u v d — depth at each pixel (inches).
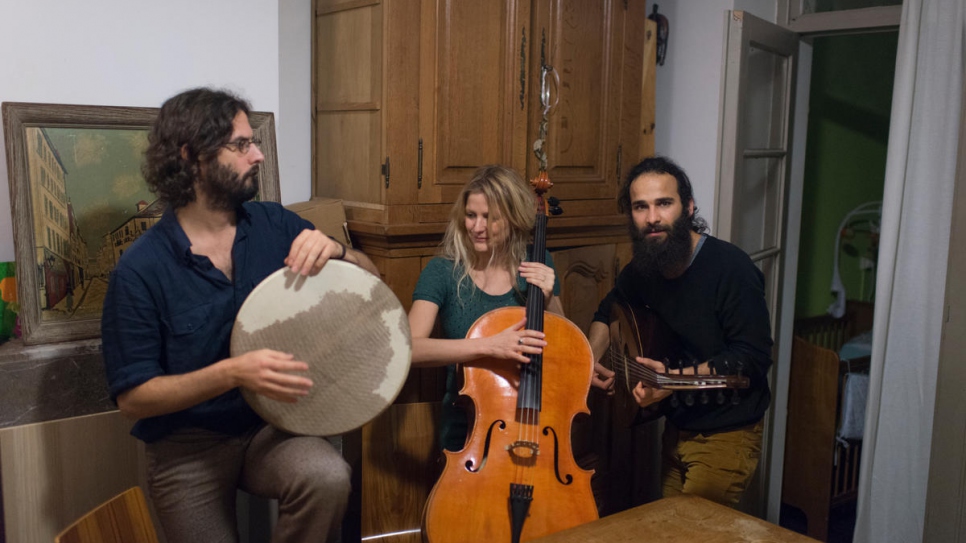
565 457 74.0
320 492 62.5
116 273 61.9
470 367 75.8
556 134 106.6
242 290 65.6
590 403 112.4
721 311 82.1
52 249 76.7
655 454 127.5
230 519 68.0
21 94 79.3
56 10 80.4
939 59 98.3
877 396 105.6
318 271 63.3
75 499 77.2
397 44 90.6
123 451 80.0
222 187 62.6
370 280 64.4
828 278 169.3
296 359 62.2
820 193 165.5
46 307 76.4
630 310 86.8
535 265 80.9
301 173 105.7
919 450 101.7
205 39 89.9
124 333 61.5
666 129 129.5
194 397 59.4
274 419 62.5
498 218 82.2
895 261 103.2
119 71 84.7
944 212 98.8
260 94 94.7
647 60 118.0
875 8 119.0
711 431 82.4
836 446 139.8
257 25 93.5
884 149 179.6
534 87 102.9
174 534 66.1
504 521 70.3
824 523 132.0
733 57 107.6
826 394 131.0
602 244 115.9
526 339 74.7
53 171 76.7
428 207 95.9
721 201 110.5
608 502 118.0
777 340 129.0
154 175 62.8
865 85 172.7
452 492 70.5
